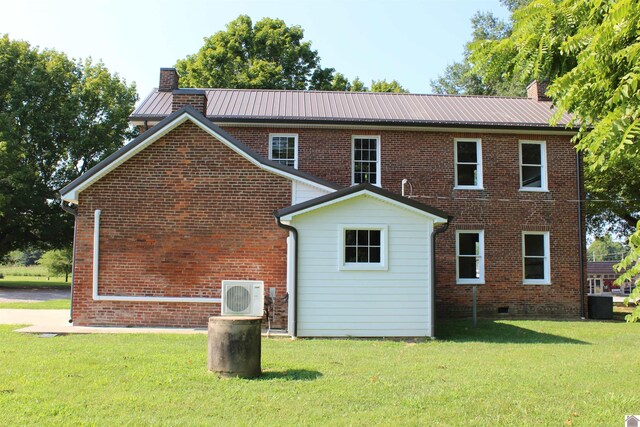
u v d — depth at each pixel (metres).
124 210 13.42
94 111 38.06
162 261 13.36
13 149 32.50
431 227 12.56
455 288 18.31
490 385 7.38
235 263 13.42
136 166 13.55
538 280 18.78
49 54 37.84
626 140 3.31
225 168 13.65
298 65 40.56
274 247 13.50
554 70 4.89
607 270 33.44
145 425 5.50
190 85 37.09
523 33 4.68
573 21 4.53
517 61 4.90
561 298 18.72
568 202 19.12
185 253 13.40
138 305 13.25
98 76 38.50
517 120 19.11
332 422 5.68
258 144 18.31
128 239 13.38
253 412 6.01
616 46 3.91
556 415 6.07
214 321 7.77
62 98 37.34
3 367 8.00
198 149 13.66
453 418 5.90
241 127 18.33
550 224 18.97
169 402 6.33
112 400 6.36
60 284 39.53
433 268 12.45
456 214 18.61
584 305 18.70
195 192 13.56
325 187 13.66
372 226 12.42
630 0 3.41
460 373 8.16
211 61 37.22
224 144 13.69
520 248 18.77
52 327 12.75
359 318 12.23
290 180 13.73
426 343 11.48
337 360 9.12
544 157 19.28
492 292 18.50
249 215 13.56
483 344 11.47
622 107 3.54
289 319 12.19
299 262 12.23
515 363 9.10
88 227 13.38
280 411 6.05
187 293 13.30
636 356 9.98
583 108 4.59
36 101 35.78
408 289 12.38
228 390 6.90
